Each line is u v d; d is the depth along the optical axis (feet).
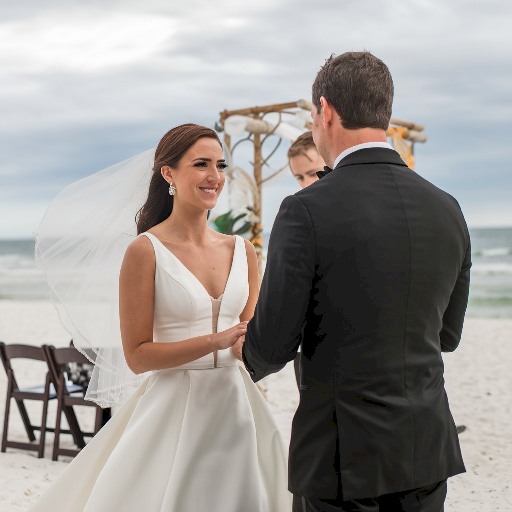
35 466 18.35
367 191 7.14
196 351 8.87
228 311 9.58
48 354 19.12
